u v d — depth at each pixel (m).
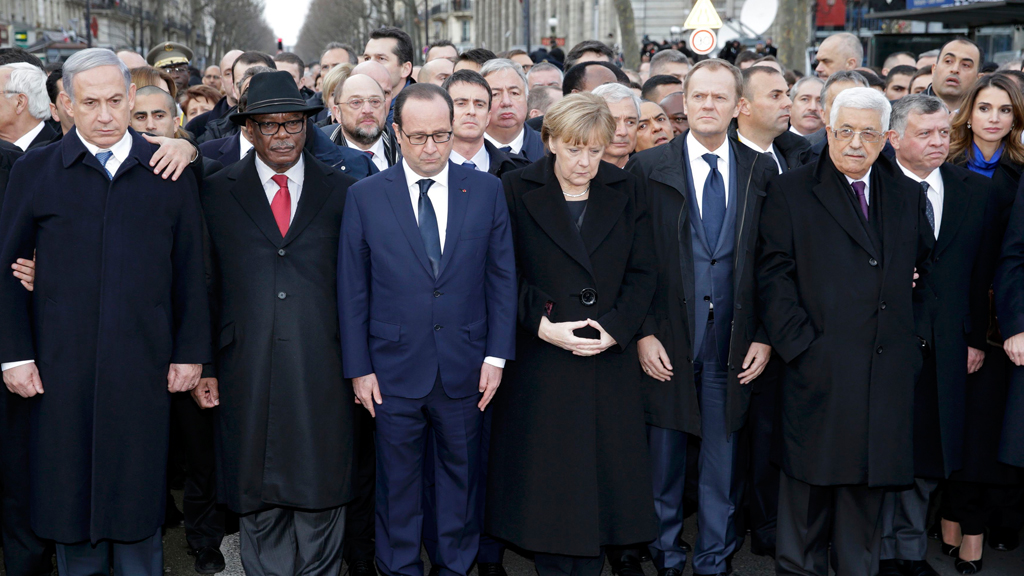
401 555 3.61
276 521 3.66
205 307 3.45
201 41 78.50
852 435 3.55
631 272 3.66
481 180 3.55
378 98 4.65
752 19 12.89
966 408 4.06
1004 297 3.80
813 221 3.61
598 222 3.58
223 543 4.40
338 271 3.48
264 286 3.44
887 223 3.58
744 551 4.28
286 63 7.74
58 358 3.25
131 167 3.32
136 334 3.30
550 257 3.56
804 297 3.63
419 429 3.55
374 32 6.46
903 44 13.33
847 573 3.74
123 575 3.52
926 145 3.79
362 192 3.46
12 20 49.25
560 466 3.56
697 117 3.72
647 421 3.82
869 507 3.71
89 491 3.31
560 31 41.41
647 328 3.72
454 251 3.46
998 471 4.00
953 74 5.96
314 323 3.46
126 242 3.29
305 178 3.53
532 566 4.20
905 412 3.56
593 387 3.59
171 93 5.26
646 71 9.47
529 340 3.66
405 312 3.45
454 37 71.94
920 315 3.72
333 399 3.49
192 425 3.97
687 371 3.74
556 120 3.41
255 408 3.44
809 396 3.61
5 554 3.67
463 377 3.51
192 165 3.49
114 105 3.20
